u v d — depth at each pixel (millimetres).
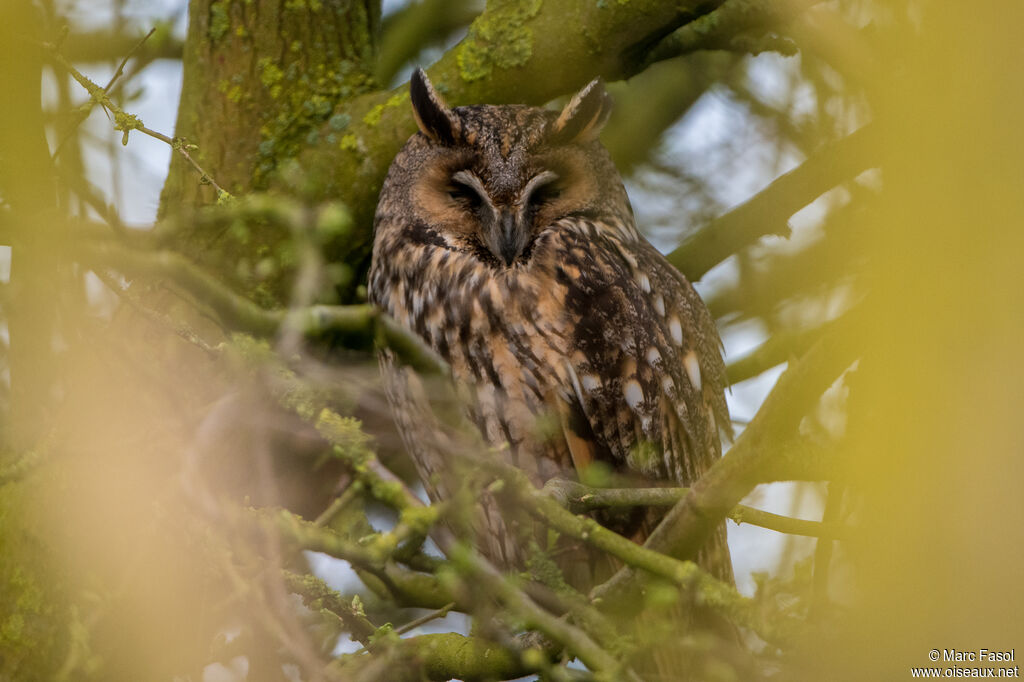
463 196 8406
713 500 5289
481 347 8180
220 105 7906
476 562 4926
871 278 4719
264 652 6430
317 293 7840
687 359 8641
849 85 8156
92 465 6391
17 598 6344
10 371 6113
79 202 6508
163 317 5336
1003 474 4195
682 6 7629
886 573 4426
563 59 7957
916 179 4441
